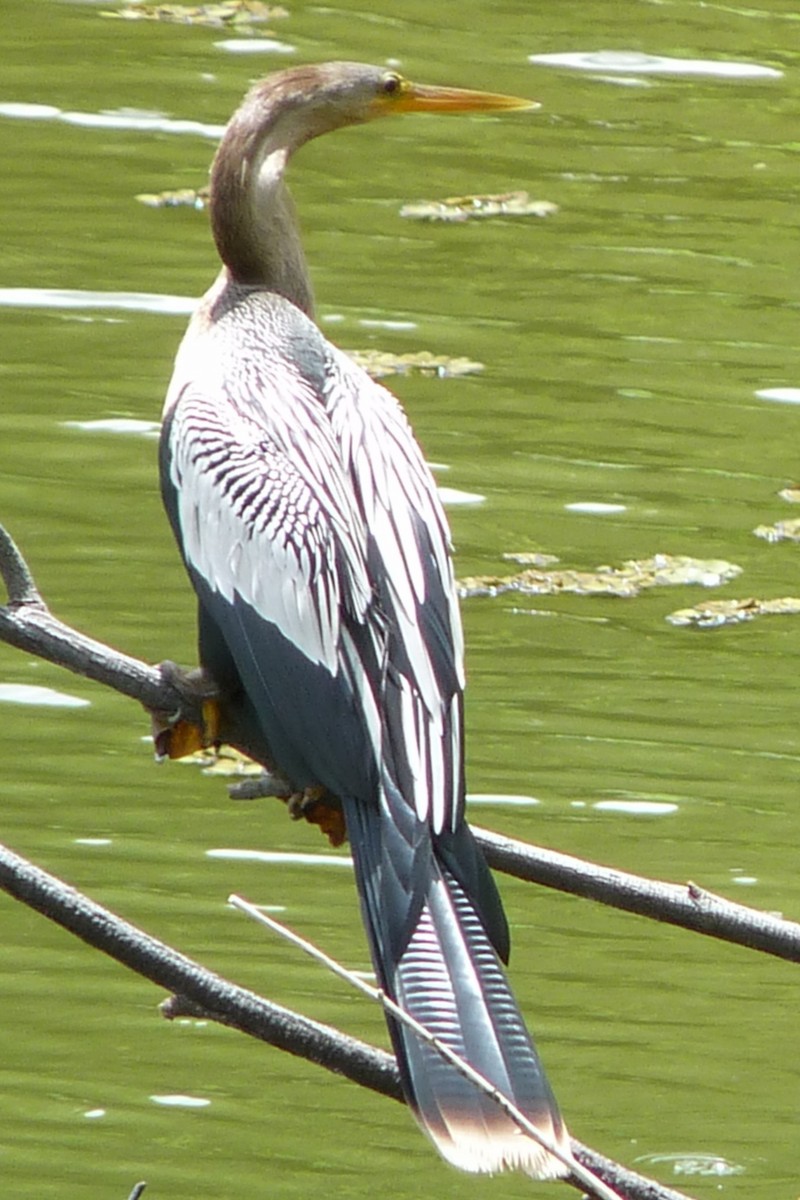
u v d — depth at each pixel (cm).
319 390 851
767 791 1312
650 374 1786
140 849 1252
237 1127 1080
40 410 1670
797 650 1449
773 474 1653
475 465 1645
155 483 1585
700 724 1373
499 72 2358
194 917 1198
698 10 2569
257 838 1270
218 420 838
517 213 2066
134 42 2384
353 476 807
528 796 1301
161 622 1421
